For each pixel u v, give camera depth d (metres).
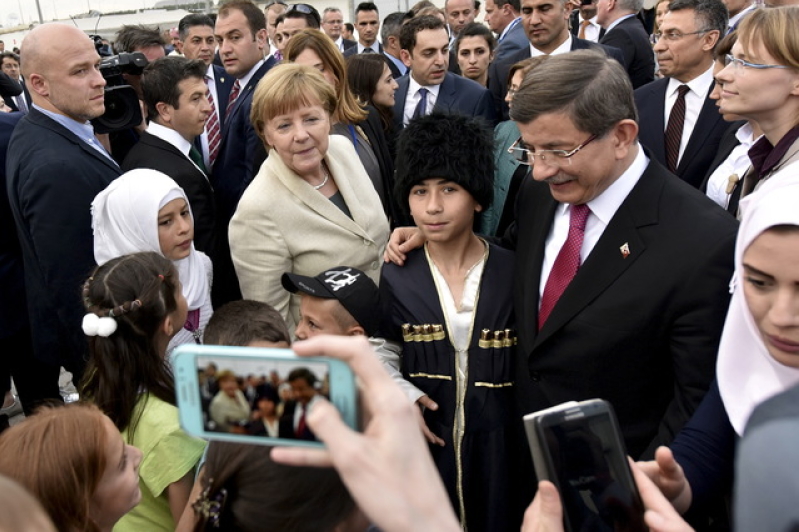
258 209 2.58
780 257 1.15
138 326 1.87
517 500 2.09
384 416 0.72
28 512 0.67
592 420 1.06
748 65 2.24
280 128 2.56
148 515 1.79
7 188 3.00
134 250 2.57
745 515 0.56
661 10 5.69
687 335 1.63
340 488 1.10
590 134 1.63
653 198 1.72
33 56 2.90
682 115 3.62
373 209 2.90
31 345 3.43
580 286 1.75
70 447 1.26
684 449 1.47
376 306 2.10
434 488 0.69
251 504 1.12
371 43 9.20
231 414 0.87
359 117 3.65
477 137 2.02
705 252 1.61
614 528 1.04
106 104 3.52
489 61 5.91
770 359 1.27
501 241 2.36
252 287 2.63
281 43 6.88
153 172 2.65
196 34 6.37
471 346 2.03
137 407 1.84
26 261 2.95
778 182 1.18
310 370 0.82
